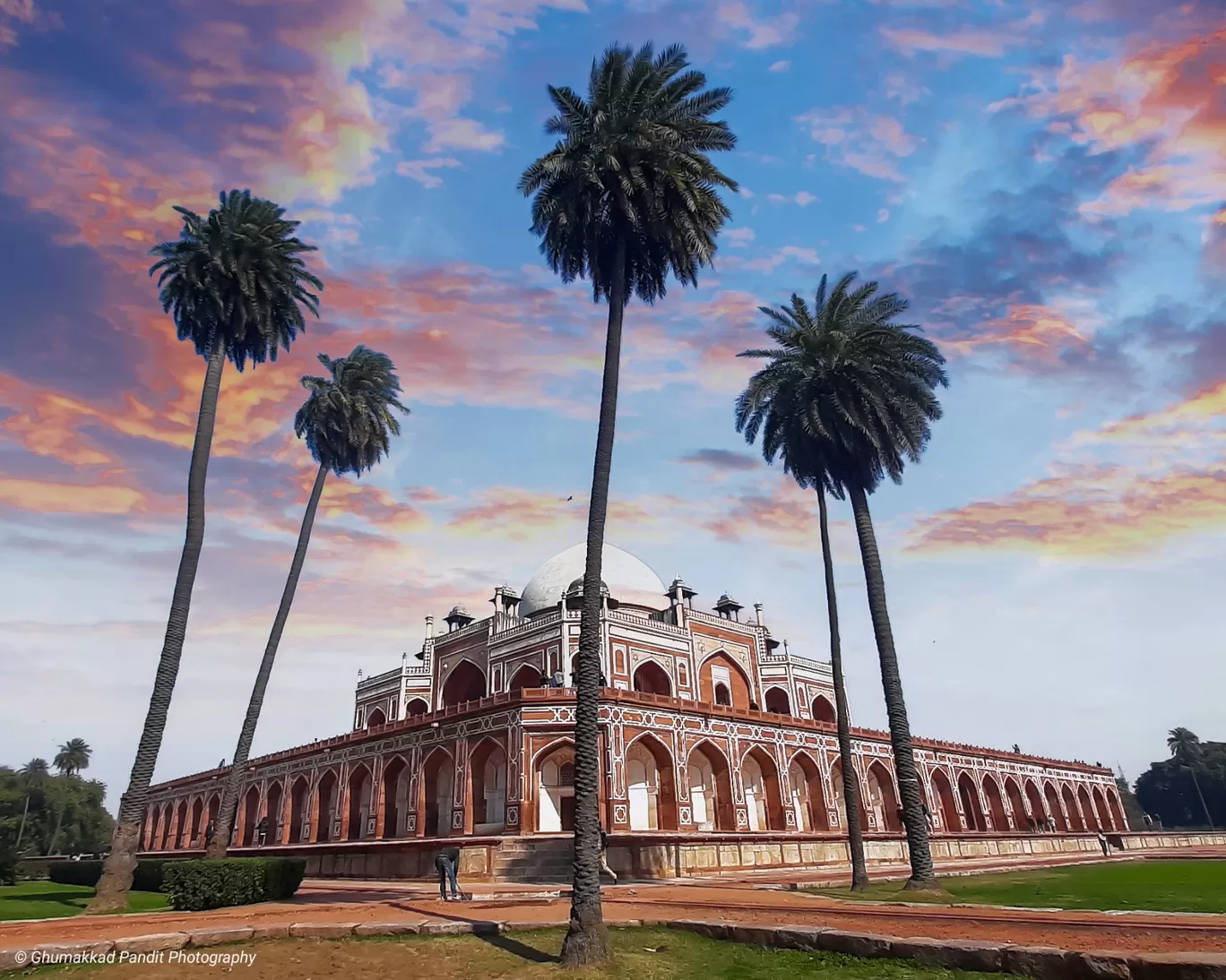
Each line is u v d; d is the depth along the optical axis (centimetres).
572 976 896
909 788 1756
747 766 3167
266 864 1578
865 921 1085
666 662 3619
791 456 2220
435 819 2848
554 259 1522
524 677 3562
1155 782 8481
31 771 7119
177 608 1742
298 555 2561
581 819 1023
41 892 1978
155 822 4956
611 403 1304
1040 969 773
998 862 2884
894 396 2016
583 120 1387
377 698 4291
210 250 1972
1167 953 733
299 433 2730
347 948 1003
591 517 1213
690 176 1409
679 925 1094
